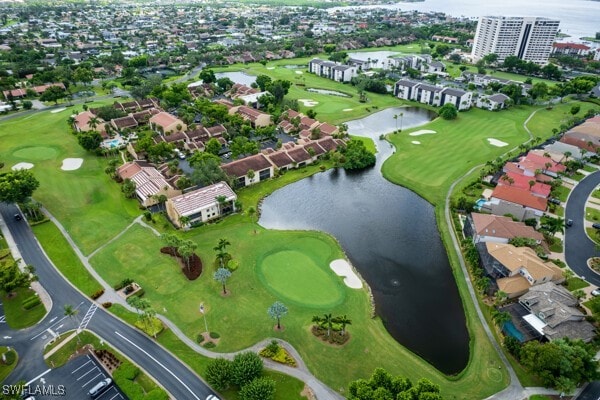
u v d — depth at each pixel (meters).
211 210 114.75
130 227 110.75
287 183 138.75
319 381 68.06
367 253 103.00
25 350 73.38
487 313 82.75
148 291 87.94
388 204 126.38
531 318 77.19
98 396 64.88
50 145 160.50
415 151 162.00
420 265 98.75
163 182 124.31
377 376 61.12
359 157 149.38
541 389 66.62
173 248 101.50
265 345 74.94
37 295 85.88
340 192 133.75
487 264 92.25
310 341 75.69
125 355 72.50
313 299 86.19
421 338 78.25
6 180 110.50
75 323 79.38
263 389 61.50
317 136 168.75
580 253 100.19
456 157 155.62
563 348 66.25
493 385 67.50
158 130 171.50
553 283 83.62
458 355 74.75
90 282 90.31
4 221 112.00
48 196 124.75
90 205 121.12
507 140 171.88
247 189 133.75
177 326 78.94
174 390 66.31
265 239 106.44
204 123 179.88
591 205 122.31
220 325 79.25
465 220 111.12
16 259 96.38
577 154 152.50
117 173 138.00
